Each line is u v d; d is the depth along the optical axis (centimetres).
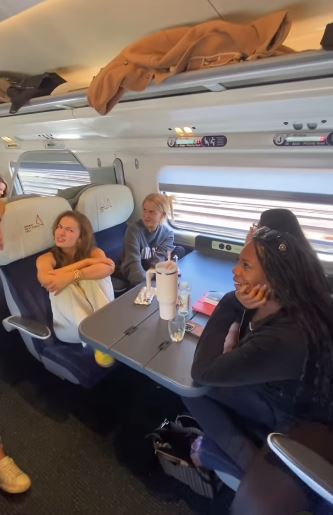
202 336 112
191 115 165
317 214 179
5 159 350
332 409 94
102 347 121
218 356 100
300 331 88
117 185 230
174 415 180
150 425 175
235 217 211
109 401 190
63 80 189
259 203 197
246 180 192
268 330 92
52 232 176
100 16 132
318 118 142
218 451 112
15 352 232
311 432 93
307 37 124
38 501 141
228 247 202
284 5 108
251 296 96
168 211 227
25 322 154
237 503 94
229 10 115
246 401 107
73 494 143
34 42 159
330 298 94
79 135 238
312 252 97
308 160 164
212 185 207
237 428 109
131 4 121
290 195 181
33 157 312
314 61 97
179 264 194
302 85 119
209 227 227
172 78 122
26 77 199
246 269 95
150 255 223
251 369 88
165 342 121
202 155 199
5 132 280
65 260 171
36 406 188
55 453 161
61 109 195
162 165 222
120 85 130
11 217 157
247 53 112
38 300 170
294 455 78
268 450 97
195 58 118
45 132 250
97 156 257
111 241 236
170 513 135
